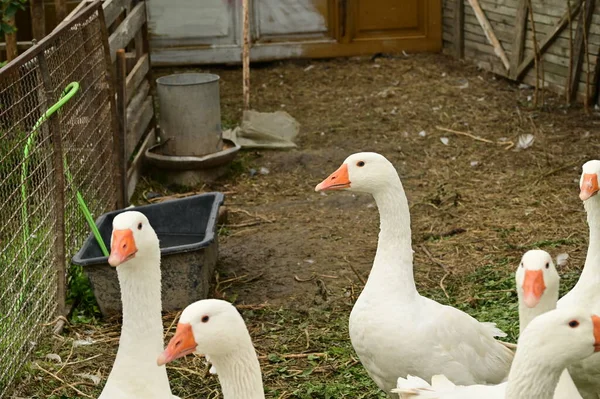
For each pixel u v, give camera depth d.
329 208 4.64
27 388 3.26
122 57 4.36
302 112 5.94
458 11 6.66
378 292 2.86
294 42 6.84
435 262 4.03
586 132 5.36
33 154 3.49
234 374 2.46
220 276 4.00
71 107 3.84
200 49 6.75
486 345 2.88
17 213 3.38
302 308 3.72
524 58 6.14
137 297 2.69
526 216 4.42
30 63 3.50
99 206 4.18
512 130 5.48
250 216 4.58
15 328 3.32
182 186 4.90
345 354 3.41
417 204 4.59
